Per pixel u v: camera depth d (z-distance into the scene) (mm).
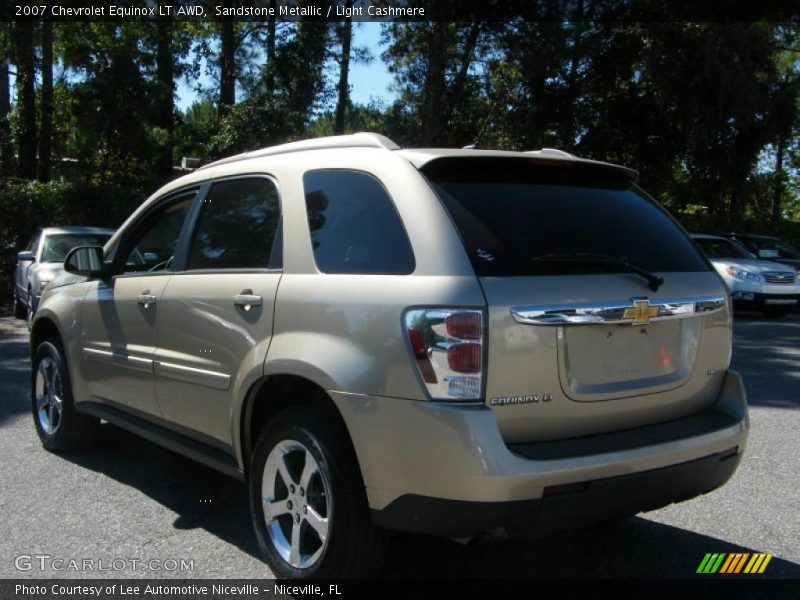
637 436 3172
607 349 3135
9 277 16688
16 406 6852
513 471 2758
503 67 24562
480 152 3355
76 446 5461
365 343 3002
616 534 4078
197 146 24234
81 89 21078
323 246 3383
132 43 22031
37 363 5668
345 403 3000
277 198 3750
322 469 3121
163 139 22672
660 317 3260
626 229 3494
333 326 3135
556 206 3363
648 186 25547
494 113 25547
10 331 12164
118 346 4625
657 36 22344
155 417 4367
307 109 23953
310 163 3668
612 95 24469
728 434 3383
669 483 3150
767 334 12312
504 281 2920
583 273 3113
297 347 3230
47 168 21828
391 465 2891
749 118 22453
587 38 22844
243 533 4047
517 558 3785
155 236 4727
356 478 3059
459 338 2811
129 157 22500
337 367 3041
